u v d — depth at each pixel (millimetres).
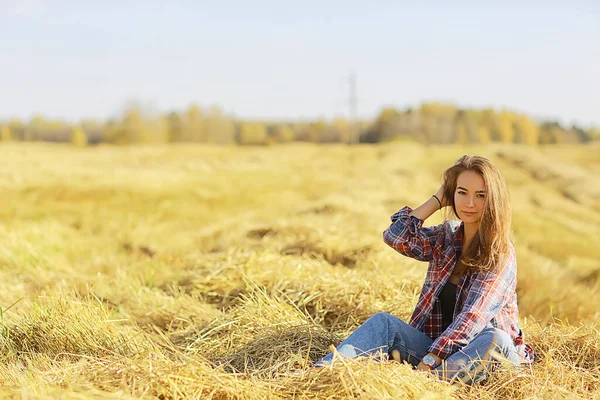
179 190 20266
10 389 2643
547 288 6895
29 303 4809
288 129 113250
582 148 84688
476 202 3205
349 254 6246
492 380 3061
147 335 3939
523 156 58281
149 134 94562
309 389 2807
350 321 4391
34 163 36656
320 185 26875
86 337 3639
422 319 3459
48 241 8516
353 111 81062
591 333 3654
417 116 115688
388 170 42562
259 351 3633
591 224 24578
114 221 12094
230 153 64500
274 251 6395
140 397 2590
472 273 3301
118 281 5801
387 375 2783
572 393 2859
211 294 5168
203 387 2744
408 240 3463
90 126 99500
